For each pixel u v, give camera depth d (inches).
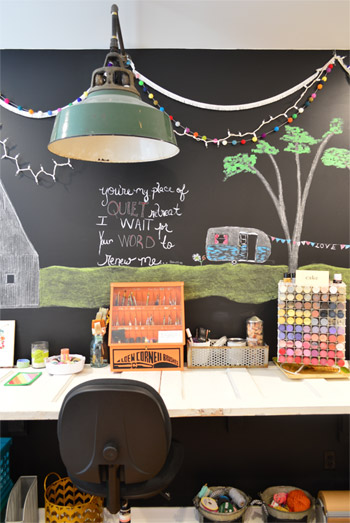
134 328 89.9
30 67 96.2
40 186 97.3
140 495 64.3
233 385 81.1
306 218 98.0
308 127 97.6
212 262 98.0
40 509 95.9
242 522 87.8
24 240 97.6
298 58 96.7
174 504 98.0
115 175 97.5
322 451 98.4
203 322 98.2
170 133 65.2
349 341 98.2
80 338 98.2
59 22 89.1
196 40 94.0
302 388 80.4
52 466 97.6
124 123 59.4
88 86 96.5
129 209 97.7
